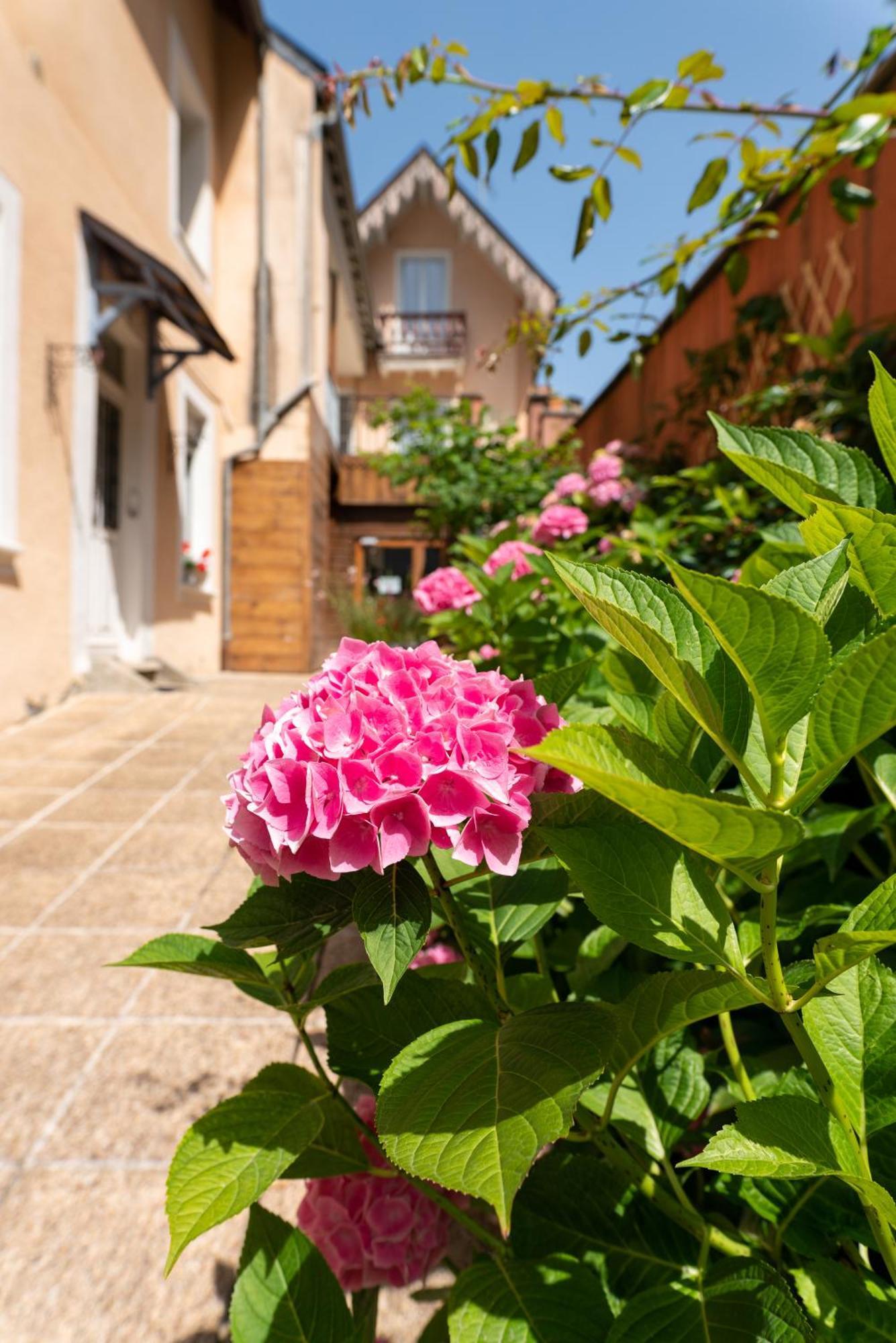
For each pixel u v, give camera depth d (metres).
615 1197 0.94
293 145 10.55
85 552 6.27
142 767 4.63
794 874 1.47
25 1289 1.42
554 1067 0.60
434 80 1.88
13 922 2.80
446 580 3.06
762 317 3.98
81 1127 1.81
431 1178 0.52
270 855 0.74
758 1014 1.44
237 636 10.31
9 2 5.08
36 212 5.39
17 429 5.20
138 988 2.38
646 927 0.65
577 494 4.59
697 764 0.81
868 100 1.68
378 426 9.76
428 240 17.69
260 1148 0.75
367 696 0.75
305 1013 0.85
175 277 6.36
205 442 9.66
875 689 0.50
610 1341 0.69
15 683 5.36
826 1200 0.80
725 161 1.88
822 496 0.72
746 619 0.49
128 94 7.04
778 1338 0.66
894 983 0.70
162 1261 1.48
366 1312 1.01
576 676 0.93
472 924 0.96
